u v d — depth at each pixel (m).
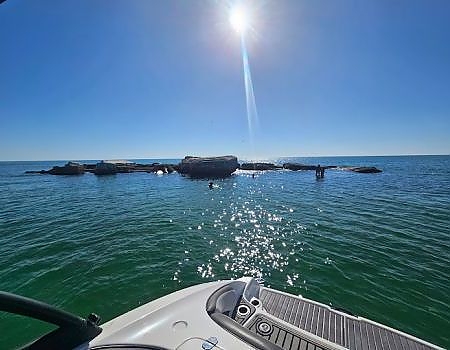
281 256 9.55
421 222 14.23
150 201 21.88
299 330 3.08
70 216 16.23
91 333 2.55
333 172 55.31
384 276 7.89
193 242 11.16
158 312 3.06
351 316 3.47
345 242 11.00
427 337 5.36
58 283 7.56
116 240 11.42
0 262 9.02
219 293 3.58
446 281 7.55
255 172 56.84
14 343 5.28
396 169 65.00
